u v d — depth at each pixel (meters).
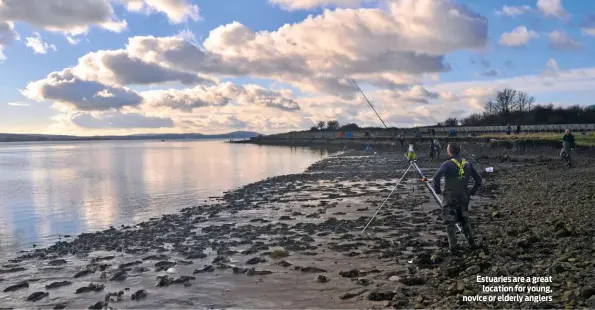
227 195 23.56
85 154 97.88
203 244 11.66
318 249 10.34
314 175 33.97
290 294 7.32
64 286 8.58
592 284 5.87
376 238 11.20
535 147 41.78
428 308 6.02
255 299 7.21
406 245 10.05
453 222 8.45
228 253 10.43
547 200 14.50
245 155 77.81
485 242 9.16
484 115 126.81
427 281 7.29
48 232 15.23
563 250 7.85
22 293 8.27
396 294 6.70
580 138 40.44
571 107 104.69
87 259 10.77
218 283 8.15
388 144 84.25
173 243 12.07
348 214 15.54
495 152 44.75
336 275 8.19
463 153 40.78
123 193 26.19
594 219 10.17
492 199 17.00
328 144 121.56
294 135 177.62
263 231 13.09
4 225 16.61
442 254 8.58
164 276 8.67
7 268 10.18
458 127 90.44
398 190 22.34
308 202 19.47
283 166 49.06
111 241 12.85
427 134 81.44
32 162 66.00
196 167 48.69
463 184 8.53
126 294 7.86
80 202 22.66
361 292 7.12
